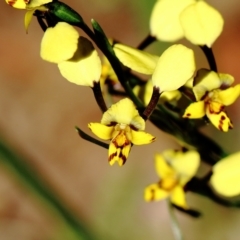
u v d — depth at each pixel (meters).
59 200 0.51
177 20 0.39
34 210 0.75
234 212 0.68
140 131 0.34
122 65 0.37
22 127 0.79
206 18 0.36
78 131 0.35
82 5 0.84
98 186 0.75
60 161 0.77
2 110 0.80
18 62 0.83
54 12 0.34
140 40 0.80
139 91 0.37
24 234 0.74
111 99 0.38
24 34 0.84
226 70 0.74
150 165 0.74
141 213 0.72
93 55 0.35
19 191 0.75
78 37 0.34
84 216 0.73
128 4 0.81
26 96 0.81
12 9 0.85
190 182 0.38
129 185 0.74
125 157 0.34
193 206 0.68
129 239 0.72
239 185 0.36
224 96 0.35
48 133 0.79
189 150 0.38
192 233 0.68
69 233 0.51
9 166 0.50
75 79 0.35
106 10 0.83
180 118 0.37
